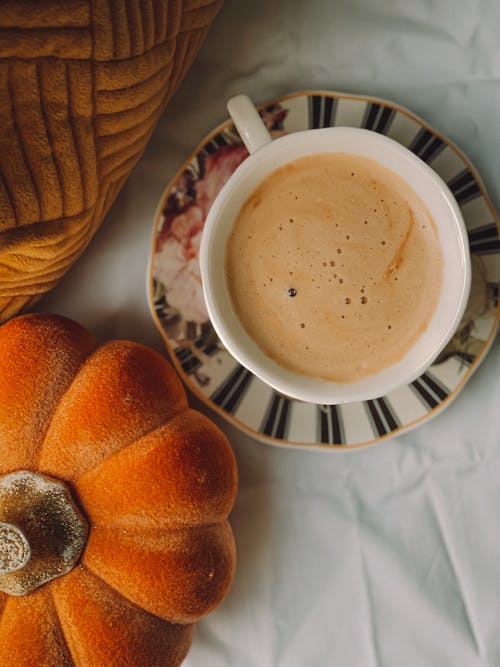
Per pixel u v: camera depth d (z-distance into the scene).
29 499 0.26
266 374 0.27
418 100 0.31
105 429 0.27
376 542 0.32
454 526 0.31
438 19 0.31
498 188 0.31
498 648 0.31
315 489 0.32
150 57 0.25
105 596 0.27
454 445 0.31
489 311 0.29
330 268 0.28
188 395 0.32
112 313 0.32
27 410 0.27
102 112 0.24
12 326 0.28
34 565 0.25
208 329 0.31
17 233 0.23
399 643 0.31
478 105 0.31
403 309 0.28
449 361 0.30
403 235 0.28
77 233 0.26
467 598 0.31
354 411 0.30
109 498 0.27
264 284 0.29
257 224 0.29
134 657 0.26
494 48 0.31
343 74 0.31
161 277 0.31
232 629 0.32
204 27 0.29
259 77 0.32
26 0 0.20
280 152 0.27
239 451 0.32
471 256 0.29
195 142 0.32
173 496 0.27
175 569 0.27
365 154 0.28
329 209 0.28
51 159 0.23
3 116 0.22
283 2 0.32
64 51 0.22
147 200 0.32
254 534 0.32
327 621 0.32
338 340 0.28
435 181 0.26
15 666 0.26
